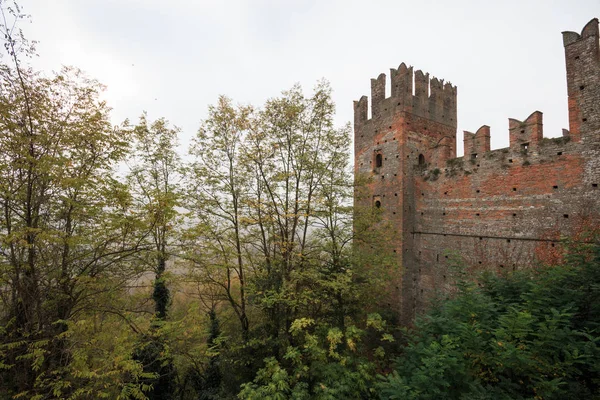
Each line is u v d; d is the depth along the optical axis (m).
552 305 10.64
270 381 14.03
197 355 16.23
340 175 20.16
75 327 11.16
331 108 19.06
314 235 20.38
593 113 16.78
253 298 17.33
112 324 14.70
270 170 19.16
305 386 12.87
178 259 18.23
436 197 25.25
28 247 10.48
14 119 11.11
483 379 9.20
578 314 10.33
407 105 27.02
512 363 8.48
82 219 13.56
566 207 17.67
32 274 11.66
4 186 10.70
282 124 18.59
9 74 11.02
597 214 16.38
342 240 19.70
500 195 20.98
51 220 12.89
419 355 10.85
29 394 11.40
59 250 12.61
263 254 19.23
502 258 20.64
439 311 14.55
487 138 22.27
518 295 12.90
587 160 16.92
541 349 8.55
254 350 17.31
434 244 25.25
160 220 13.66
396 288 26.06
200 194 18.78
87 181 11.92
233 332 22.03
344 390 12.77
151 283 16.16
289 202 18.78
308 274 16.72
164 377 16.28
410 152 27.05
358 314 19.84
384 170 28.44
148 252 15.60
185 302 26.92
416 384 8.76
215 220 18.95
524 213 19.64
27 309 11.96
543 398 7.92
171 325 14.48
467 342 9.52
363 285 19.52
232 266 17.27
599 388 8.41
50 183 12.25
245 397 12.51
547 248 18.34
